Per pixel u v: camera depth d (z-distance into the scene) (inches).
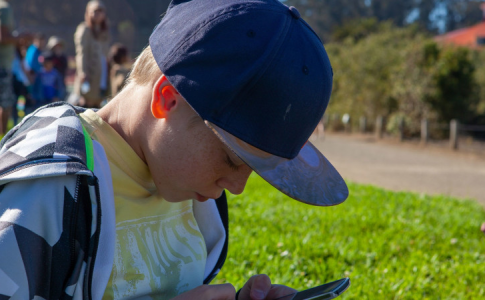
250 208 204.5
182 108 47.1
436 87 836.0
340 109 1088.8
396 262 148.2
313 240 163.6
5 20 319.9
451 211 261.4
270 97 44.0
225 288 53.2
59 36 1409.9
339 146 728.3
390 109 973.2
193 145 47.1
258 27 45.0
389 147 747.4
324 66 46.8
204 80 44.4
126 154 51.5
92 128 50.7
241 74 43.6
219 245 66.1
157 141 48.9
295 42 45.5
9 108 336.5
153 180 52.4
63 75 519.2
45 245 43.0
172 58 46.1
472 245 186.5
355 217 209.8
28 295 42.0
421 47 854.5
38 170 42.6
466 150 722.8
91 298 45.5
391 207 247.4
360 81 1039.6
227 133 44.8
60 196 43.5
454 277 141.1
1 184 43.4
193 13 47.7
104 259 46.2
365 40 1143.0
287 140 45.8
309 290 54.3
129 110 51.6
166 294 56.8
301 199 46.5
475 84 855.7
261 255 138.6
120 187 52.3
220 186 49.6
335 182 53.9
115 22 1338.6
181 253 58.9
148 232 54.9
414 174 469.1
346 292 117.6
